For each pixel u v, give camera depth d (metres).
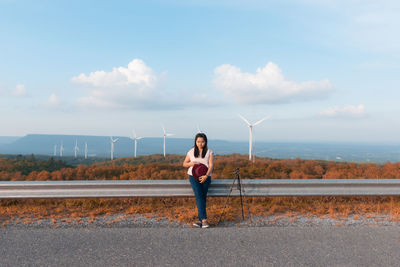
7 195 5.17
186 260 3.14
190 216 5.03
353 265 3.05
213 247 3.55
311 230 4.31
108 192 5.29
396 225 4.64
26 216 5.03
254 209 5.59
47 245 3.56
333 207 5.84
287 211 5.65
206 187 4.83
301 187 5.62
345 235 4.07
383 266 3.03
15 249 3.42
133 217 5.04
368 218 5.09
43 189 5.22
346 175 10.73
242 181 5.50
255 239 3.87
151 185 5.34
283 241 3.80
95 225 4.53
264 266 3.00
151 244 3.64
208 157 4.88
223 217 5.11
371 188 5.71
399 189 5.76
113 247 3.52
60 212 5.36
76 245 3.57
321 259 3.20
